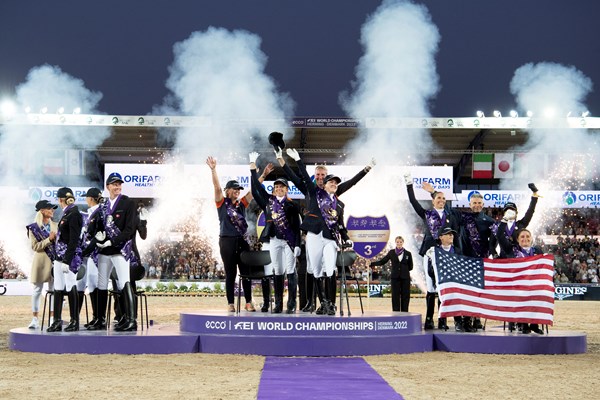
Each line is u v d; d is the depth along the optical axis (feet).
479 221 57.00
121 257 50.44
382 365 43.73
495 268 53.83
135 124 145.79
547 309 52.85
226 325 49.42
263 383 36.88
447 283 53.83
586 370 43.52
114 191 49.93
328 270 50.31
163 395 33.99
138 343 48.24
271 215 53.01
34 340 49.34
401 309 71.41
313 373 40.14
